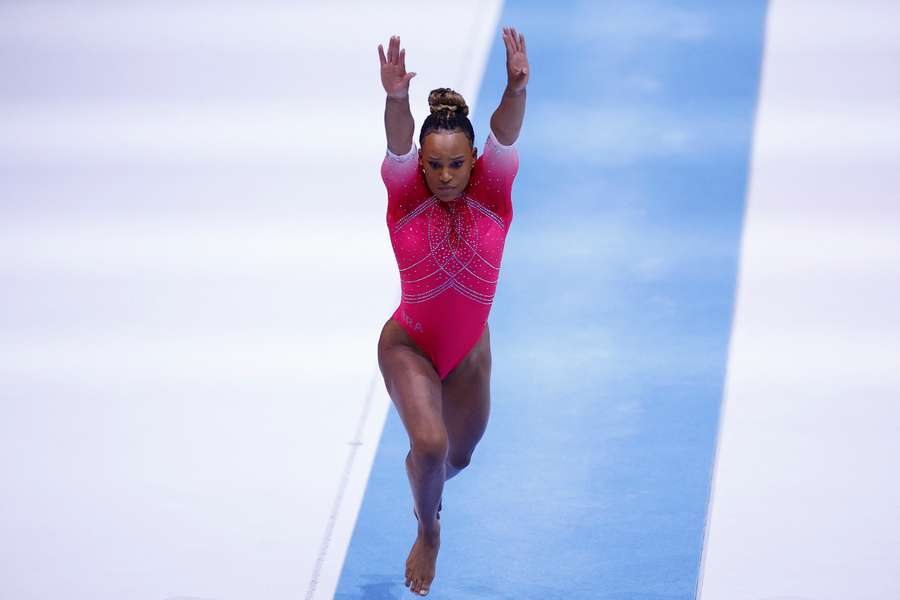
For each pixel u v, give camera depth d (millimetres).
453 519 18797
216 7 36562
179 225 26891
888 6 34125
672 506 18750
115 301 24453
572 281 24359
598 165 28031
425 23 34094
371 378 21984
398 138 14867
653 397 21188
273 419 21062
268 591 17438
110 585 17609
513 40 14781
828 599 16781
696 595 17016
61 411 21453
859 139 28453
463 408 16422
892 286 23594
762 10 34281
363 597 17234
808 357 21875
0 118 31469
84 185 28516
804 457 19562
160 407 21469
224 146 29766
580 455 19984
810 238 25219
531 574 17609
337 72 32500
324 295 24297
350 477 19672
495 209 15281
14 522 18922
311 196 27625
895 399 20688
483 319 15930
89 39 35156
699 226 25797
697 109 29922
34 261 25844
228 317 23812
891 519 18172
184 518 18906
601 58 32125
